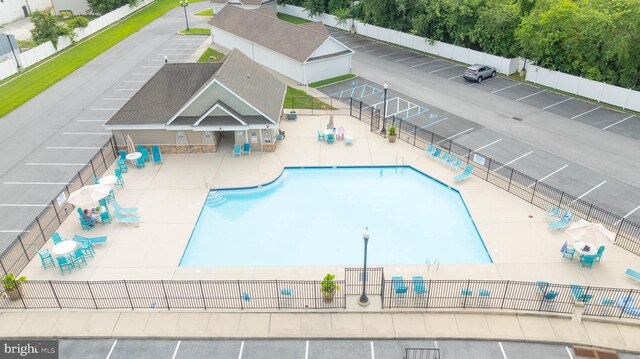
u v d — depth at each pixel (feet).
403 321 63.41
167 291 68.44
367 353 59.36
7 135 117.91
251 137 105.29
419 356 58.75
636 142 107.34
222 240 80.79
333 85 148.87
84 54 187.42
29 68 171.22
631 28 119.34
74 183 94.68
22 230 82.12
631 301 64.13
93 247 77.41
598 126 115.65
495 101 132.57
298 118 124.06
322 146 109.29
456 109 127.65
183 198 90.63
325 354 59.26
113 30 224.74
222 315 64.80
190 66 112.47
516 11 151.94
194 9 267.18
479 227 80.74
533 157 102.12
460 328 62.13
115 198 90.22
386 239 80.59
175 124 100.73
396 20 191.83
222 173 98.78
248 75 114.32
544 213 83.92
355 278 71.00
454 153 104.73
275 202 91.40
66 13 258.78
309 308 65.46
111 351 60.03
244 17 183.83
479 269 72.02
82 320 64.18
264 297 67.56
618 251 74.28
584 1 135.85
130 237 79.87
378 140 111.65
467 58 165.48
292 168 101.76
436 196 92.27
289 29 161.68
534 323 62.69
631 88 127.95
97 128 121.08
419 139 111.24
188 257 76.64
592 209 83.56
